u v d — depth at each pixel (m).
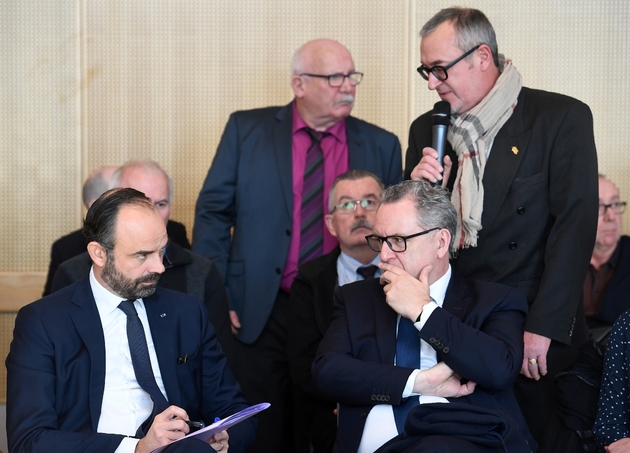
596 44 4.84
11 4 4.77
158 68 4.84
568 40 4.84
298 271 3.49
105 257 2.54
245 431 2.67
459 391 2.51
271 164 3.81
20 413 2.40
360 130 3.94
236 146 3.87
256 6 4.84
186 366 2.66
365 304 2.78
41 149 4.82
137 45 4.82
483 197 2.99
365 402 2.54
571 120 2.95
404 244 2.60
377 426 2.52
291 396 3.74
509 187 2.97
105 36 4.82
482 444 2.33
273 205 3.78
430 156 2.94
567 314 2.83
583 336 3.08
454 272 3.02
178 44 4.84
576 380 2.77
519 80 3.07
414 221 2.60
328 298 3.38
